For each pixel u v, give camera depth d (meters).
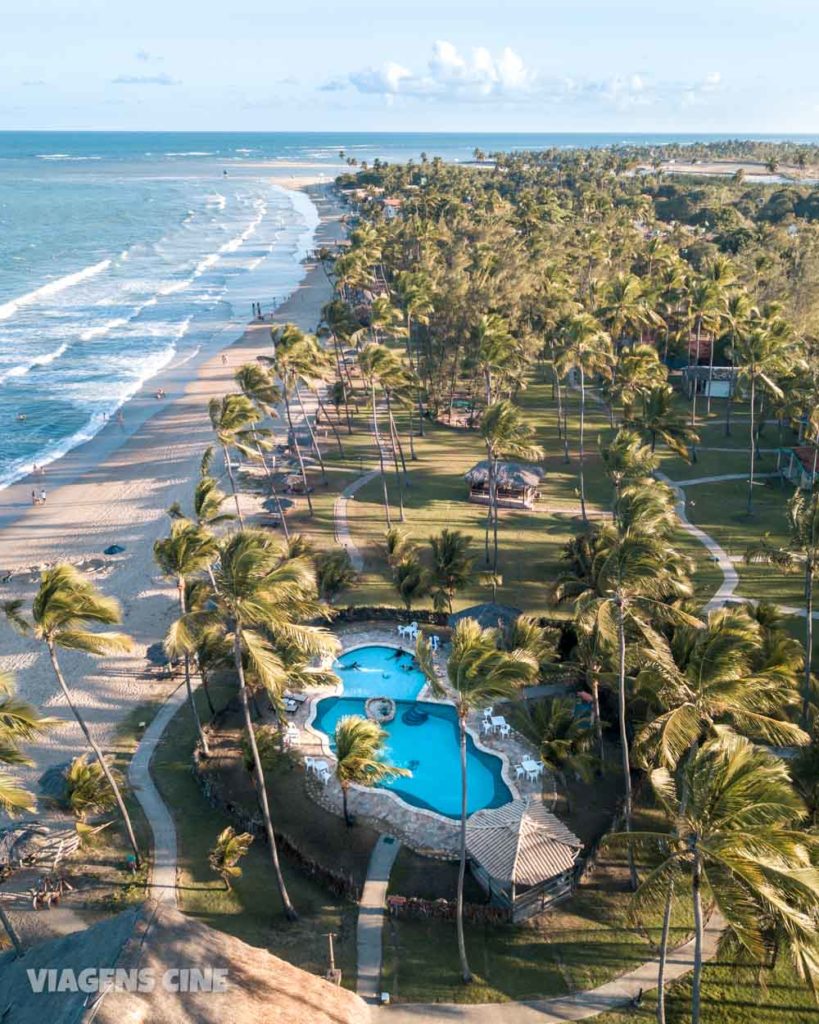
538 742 36.94
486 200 179.12
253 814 34.28
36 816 34.75
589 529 58.94
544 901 29.39
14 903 30.22
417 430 84.19
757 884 18.39
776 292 91.81
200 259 180.50
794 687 37.34
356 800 35.66
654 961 27.28
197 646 37.84
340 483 70.50
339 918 29.28
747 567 53.50
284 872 31.66
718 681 25.86
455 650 25.95
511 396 87.69
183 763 38.09
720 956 27.14
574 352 65.81
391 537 51.50
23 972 23.00
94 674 45.66
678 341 92.19
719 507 63.44
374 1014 25.44
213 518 43.53
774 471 70.25
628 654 30.86
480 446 79.50
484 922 28.84
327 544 58.31
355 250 109.69
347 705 42.38
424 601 51.06
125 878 31.19
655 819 33.69
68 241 197.12
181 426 85.31
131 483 71.94
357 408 91.56
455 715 41.53
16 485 71.94
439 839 33.25
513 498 65.06
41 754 38.78
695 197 199.38
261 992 22.31
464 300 84.00
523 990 26.28
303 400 94.06
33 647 48.53
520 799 32.94
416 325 97.94
